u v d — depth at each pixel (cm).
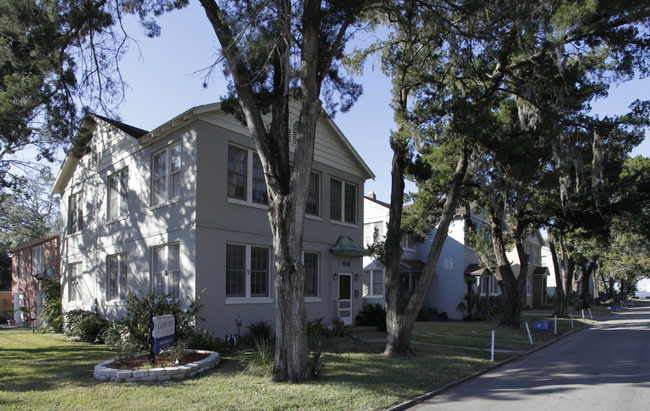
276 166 915
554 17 928
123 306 1620
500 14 1090
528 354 1395
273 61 959
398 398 789
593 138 1377
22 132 1191
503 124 1398
